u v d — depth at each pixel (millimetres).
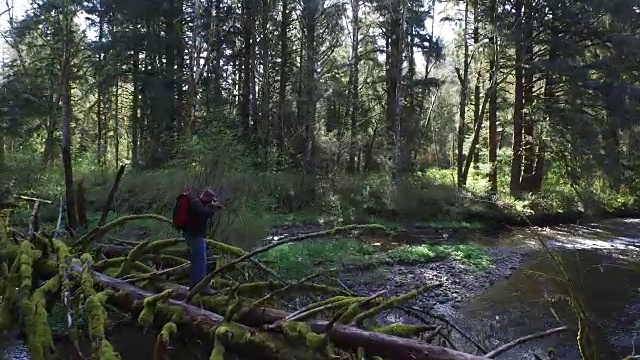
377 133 29312
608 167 21672
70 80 19859
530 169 25688
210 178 11391
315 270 10242
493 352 3699
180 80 23547
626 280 12344
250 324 4504
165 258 7340
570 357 7590
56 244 5969
